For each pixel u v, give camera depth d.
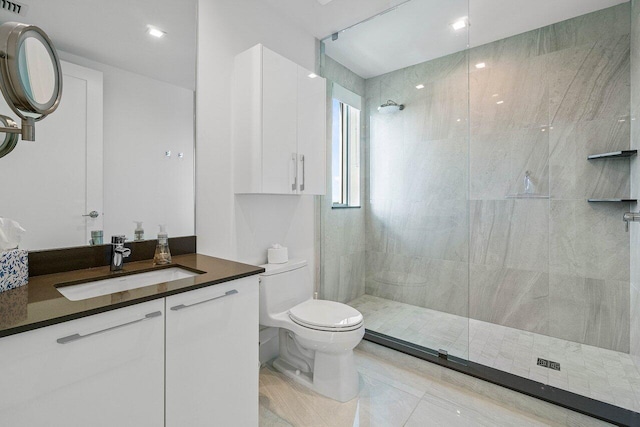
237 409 1.22
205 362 1.10
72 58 1.25
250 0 1.94
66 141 1.24
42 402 0.73
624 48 2.09
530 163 2.46
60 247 1.23
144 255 1.48
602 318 2.20
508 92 2.54
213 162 1.75
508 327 2.56
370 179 2.79
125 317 0.88
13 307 0.82
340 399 1.65
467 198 2.34
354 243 2.82
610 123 2.14
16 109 0.91
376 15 2.16
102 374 0.84
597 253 2.21
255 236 2.00
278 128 1.78
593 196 2.22
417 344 2.16
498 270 2.61
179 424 1.03
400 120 2.61
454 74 2.36
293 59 2.26
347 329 1.59
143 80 1.47
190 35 1.64
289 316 1.78
